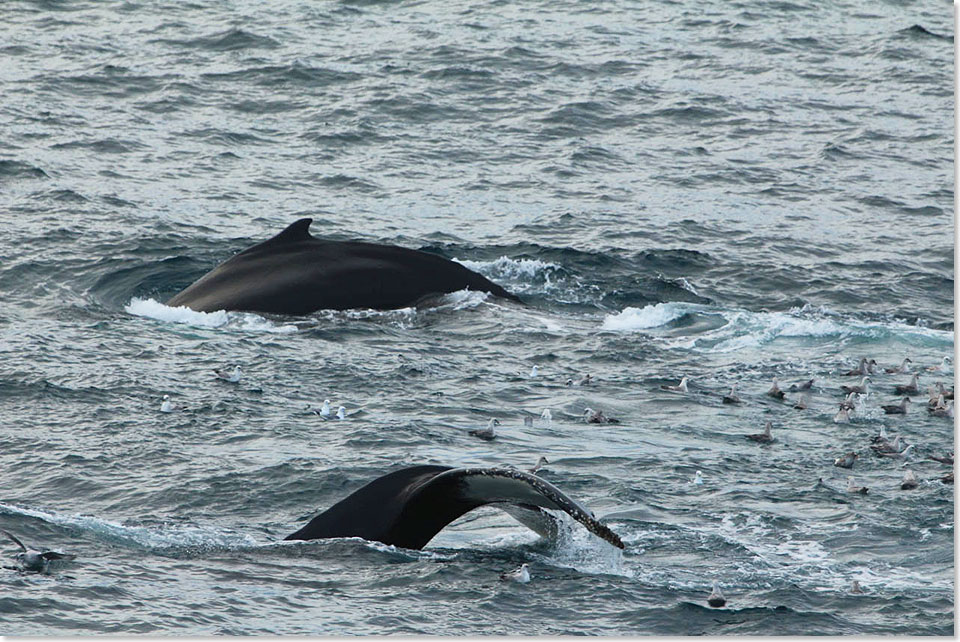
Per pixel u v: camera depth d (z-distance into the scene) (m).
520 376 75.56
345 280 88.31
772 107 154.62
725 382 75.56
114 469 57.12
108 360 73.88
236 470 57.22
